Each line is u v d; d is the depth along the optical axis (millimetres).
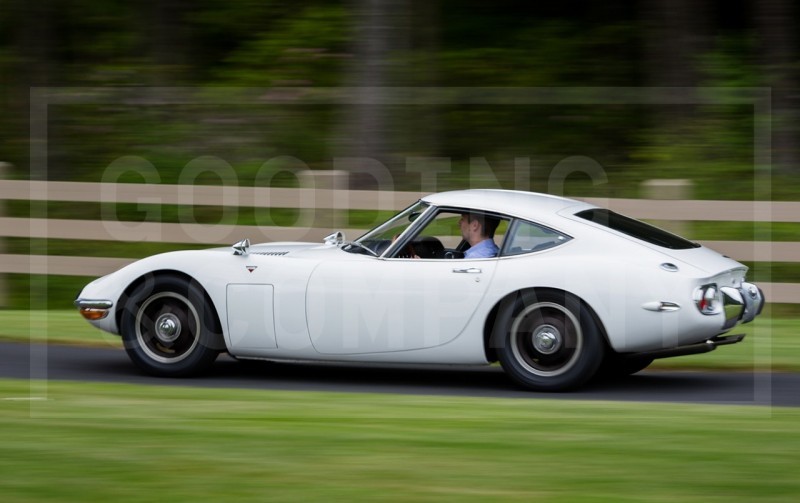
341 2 41219
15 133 38812
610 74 37500
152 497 9141
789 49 34031
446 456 10570
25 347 18922
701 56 34781
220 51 41719
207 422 12242
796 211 21562
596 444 11125
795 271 25266
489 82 37688
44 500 9070
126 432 11664
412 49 35219
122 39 42781
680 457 10539
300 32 40219
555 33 39312
